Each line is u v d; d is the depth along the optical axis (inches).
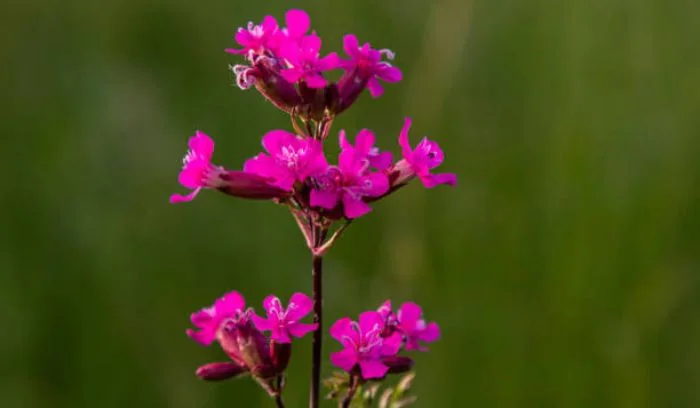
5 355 31.6
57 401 31.7
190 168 25.4
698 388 31.9
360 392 27.0
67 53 33.6
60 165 32.6
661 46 33.5
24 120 32.6
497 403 32.1
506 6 34.4
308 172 25.0
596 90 33.5
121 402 31.9
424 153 25.5
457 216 33.0
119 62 34.1
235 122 33.9
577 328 32.1
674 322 32.3
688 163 32.8
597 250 32.4
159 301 32.4
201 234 32.8
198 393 32.1
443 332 32.4
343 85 25.7
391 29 35.3
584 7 33.8
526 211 32.8
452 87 34.4
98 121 33.2
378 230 33.2
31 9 33.2
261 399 32.0
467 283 32.6
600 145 32.7
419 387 32.2
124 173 32.9
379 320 25.6
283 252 32.9
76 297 32.1
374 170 25.8
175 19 34.4
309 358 32.1
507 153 33.5
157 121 33.6
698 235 32.5
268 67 25.5
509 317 32.3
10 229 32.1
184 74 34.2
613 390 31.9
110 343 32.0
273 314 25.5
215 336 25.7
